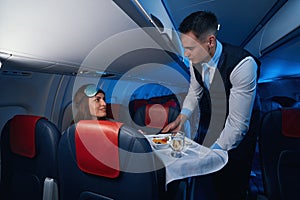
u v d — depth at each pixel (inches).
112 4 39.1
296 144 54.5
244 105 51.8
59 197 50.9
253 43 125.2
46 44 52.4
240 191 65.4
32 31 43.0
